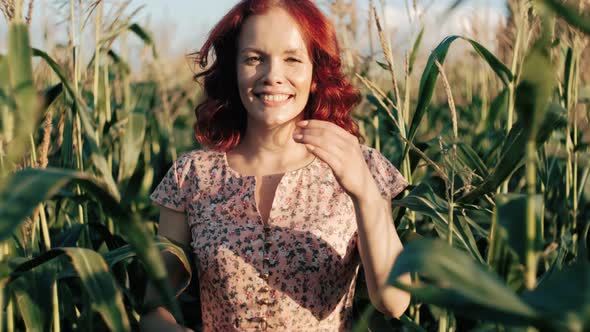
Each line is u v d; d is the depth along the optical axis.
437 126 4.61
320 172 2.24
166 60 5.36
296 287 2.15
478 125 4.04
